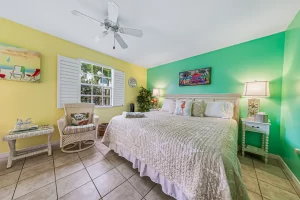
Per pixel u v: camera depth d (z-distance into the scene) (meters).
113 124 2.00
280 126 1.98
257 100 2.21
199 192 0.82
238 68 2.45
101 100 3.29
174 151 1.07
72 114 2.32
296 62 1.55
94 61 2.96
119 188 1.28
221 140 1.04
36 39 2.10
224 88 2.64
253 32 2.03
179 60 3.50
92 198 1.14
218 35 2.15
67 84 2.48
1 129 1.83
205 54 2.95
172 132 1.25
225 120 2.00
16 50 1.88
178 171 1.02
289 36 1.78
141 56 3.30
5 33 1.81
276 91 2.04
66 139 1.97
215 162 0.81
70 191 1.21
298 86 1.47
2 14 1.71
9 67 1.83
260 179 1.46
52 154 1.98
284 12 1.54
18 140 1.98
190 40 2.35
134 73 4.08
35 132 1.76
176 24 1.85
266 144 1.86
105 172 1.54
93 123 2.40
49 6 1.54
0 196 1.13
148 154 1.33
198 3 1.43
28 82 2.04
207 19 1.72
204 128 1.43
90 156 1.95
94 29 2.07
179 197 1.03
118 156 1.96
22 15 1.72
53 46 2.29
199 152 0.91
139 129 1.51
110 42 2.52
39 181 1.34
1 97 1.82
